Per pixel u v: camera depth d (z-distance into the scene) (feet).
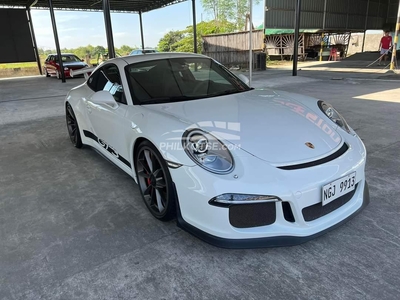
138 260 5.51
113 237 6.22
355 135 6.81
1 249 5.95
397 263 5.16
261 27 57.52
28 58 58.65
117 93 8.29
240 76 9.87
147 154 6.67
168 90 8.03
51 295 4.76
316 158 5.44
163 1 56.44
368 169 8.92
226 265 5.32
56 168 10.09
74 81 42.86
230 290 4.75
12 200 7.96
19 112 20.13
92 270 5.29
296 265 5.24
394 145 10.88
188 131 5.66
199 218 5.33
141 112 6.94
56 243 6.08
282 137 5.77
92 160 10.73
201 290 4.77
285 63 61.72
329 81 29.99
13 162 10.78
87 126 10.31
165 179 6.00
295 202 5.00
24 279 5.12
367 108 16.81
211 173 5.07
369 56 63.10
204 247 5.82
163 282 4.96
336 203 5.69
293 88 25.82
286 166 5.17
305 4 54.13
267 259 5.42
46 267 5.40
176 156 5.50
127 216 7.00
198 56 9.73
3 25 54.34
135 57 9.09
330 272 5.03
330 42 76.54
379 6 69.10
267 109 6.94
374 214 6.62
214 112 6.63
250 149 5.39
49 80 46.52
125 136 7.38
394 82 26.73
